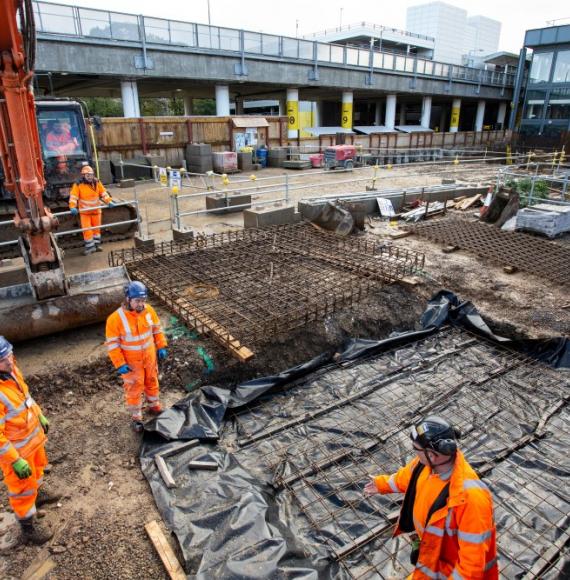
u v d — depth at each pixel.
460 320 7.93
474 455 5.12
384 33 48.72
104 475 4.64
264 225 11.61
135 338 4.79
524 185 15.52
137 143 20.97
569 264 9.84
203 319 6.84
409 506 2.72
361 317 7.58
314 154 25.72
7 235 9.73
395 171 24.92
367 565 3.83
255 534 3.94
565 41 29.66
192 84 26.97
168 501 4.32
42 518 4.14
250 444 5.27
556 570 3.80
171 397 5.88
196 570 3.66
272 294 7.77
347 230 11.52
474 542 2.32
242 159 23.52
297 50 27.66
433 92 37.94
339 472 4.85
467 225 12.85
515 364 6.78
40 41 18.47
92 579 3.62
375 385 6.35
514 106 34.94
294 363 6.78
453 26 74.81
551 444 5.29
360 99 44.50
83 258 9.48
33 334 6.23
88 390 5.84
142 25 20.73
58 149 10.10
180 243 10.02
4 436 3.50
